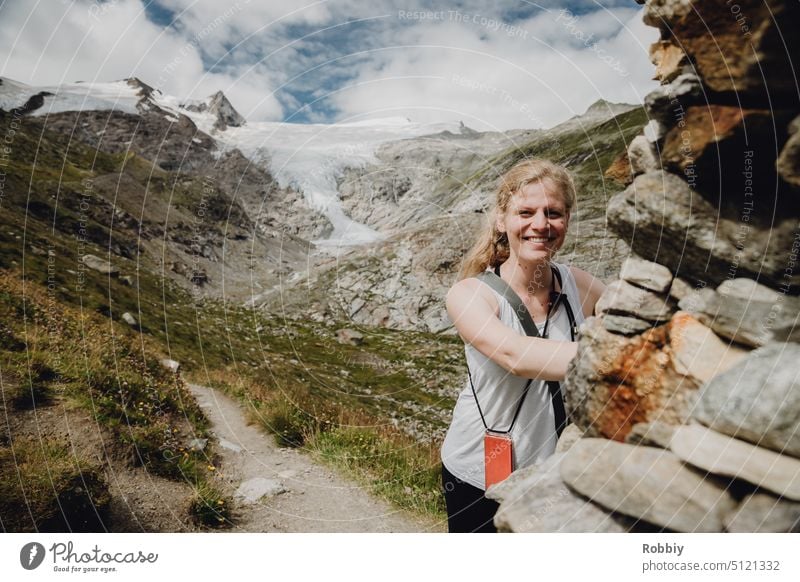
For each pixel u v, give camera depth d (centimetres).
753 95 135
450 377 2383
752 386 134
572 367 167
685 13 145
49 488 356
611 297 163
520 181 191
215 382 1066
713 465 137
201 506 436
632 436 152
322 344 3000
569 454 164
